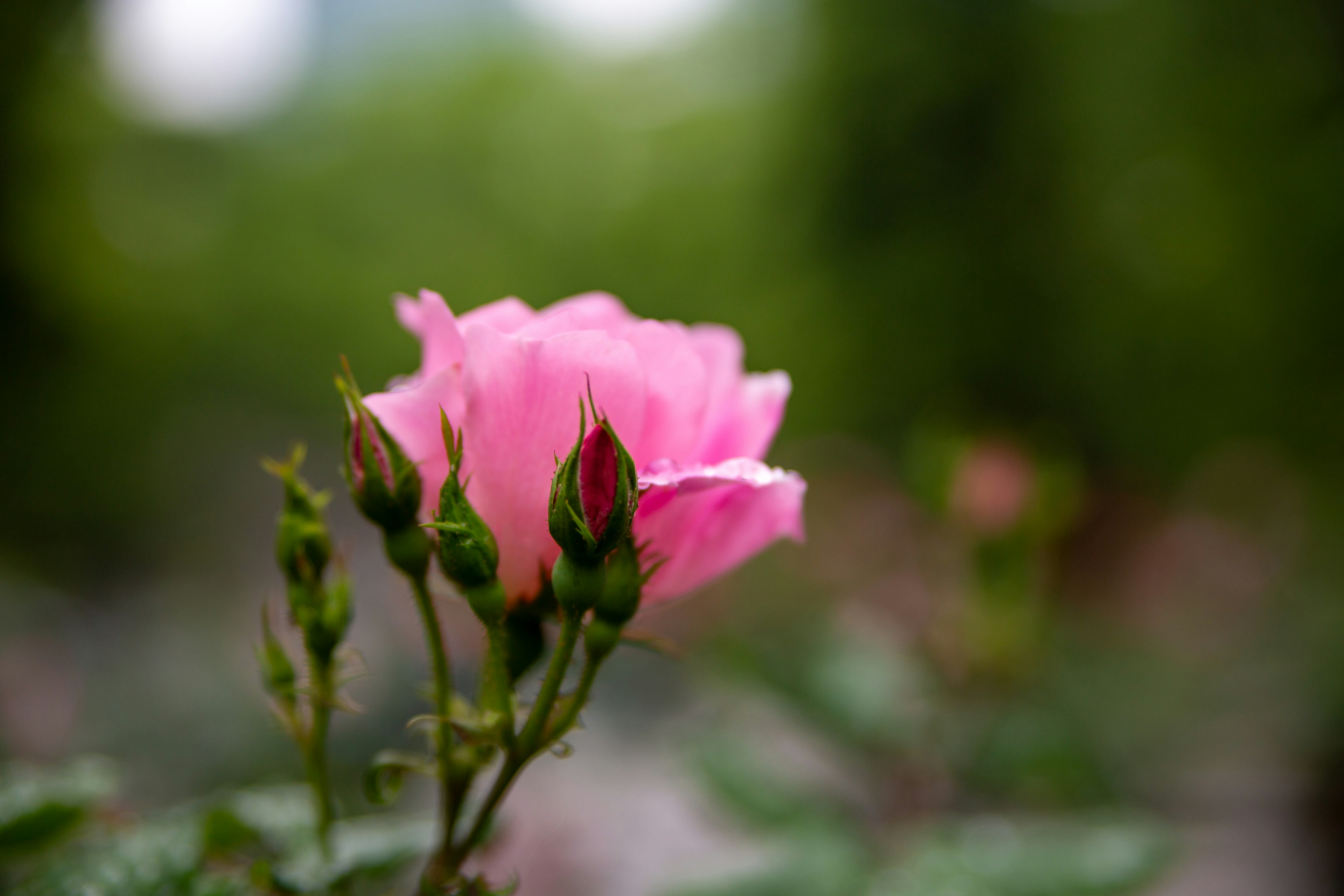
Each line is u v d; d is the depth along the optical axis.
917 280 3.54
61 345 3.18
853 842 0.51
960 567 0.89
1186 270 2.83
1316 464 2.39
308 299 4.75
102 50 3.38
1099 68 3.20
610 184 5.10
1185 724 1.13
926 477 0.87
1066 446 3.22
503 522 0.38
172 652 1.66
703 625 1.78
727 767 0.58
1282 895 1.08
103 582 2.70
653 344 0.38
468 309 4.98
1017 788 0.67
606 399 0.38
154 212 4.06
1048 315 3.33
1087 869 0.50
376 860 0.42
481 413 0.38
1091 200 3.25
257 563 2.84
